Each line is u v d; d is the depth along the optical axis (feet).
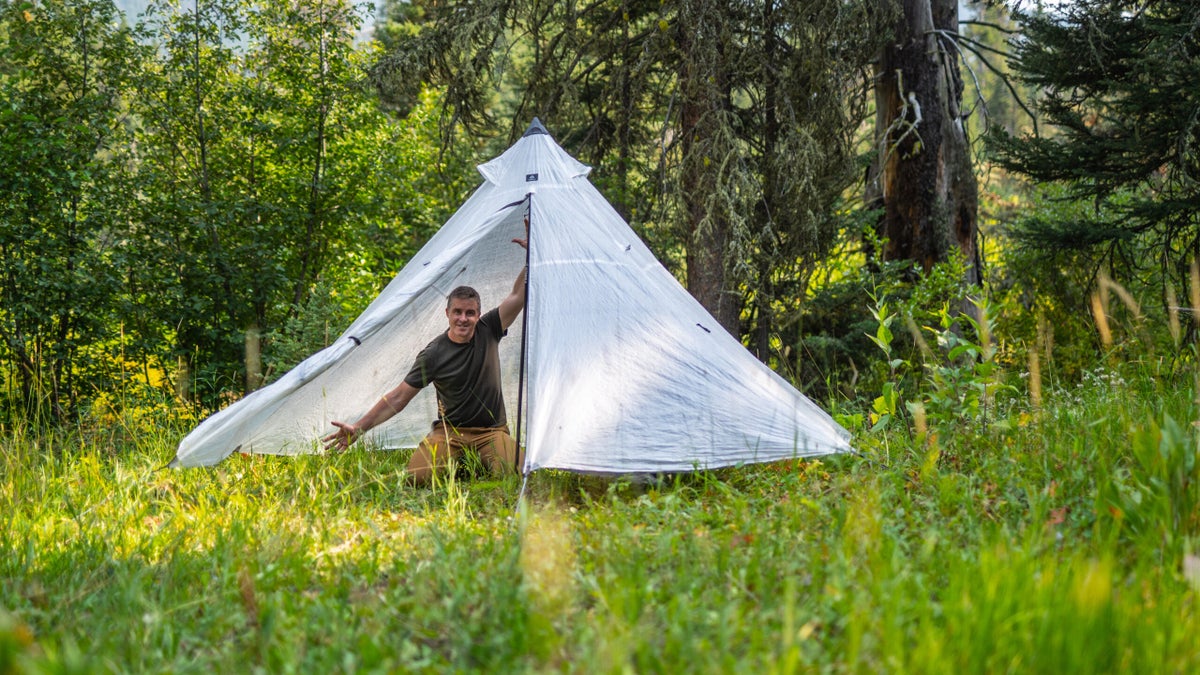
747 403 17.13
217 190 35.29
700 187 30.12
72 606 10.36
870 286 33.35
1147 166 32.04
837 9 29.68
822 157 30.12
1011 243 45.34
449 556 11.43
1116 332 30.89
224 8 34.42
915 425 18.66
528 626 8.70
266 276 33.83
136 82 33.04
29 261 28.35
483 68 34.22
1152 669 7.57
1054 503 12.52
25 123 28.71
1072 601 8.07
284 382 17.53
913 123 33.88
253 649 8.93
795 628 8.57
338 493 15.84
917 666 7.43
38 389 23.68
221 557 12.15
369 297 39.04
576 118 35.60
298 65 35.78
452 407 18.53
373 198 38.11
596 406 16.48
